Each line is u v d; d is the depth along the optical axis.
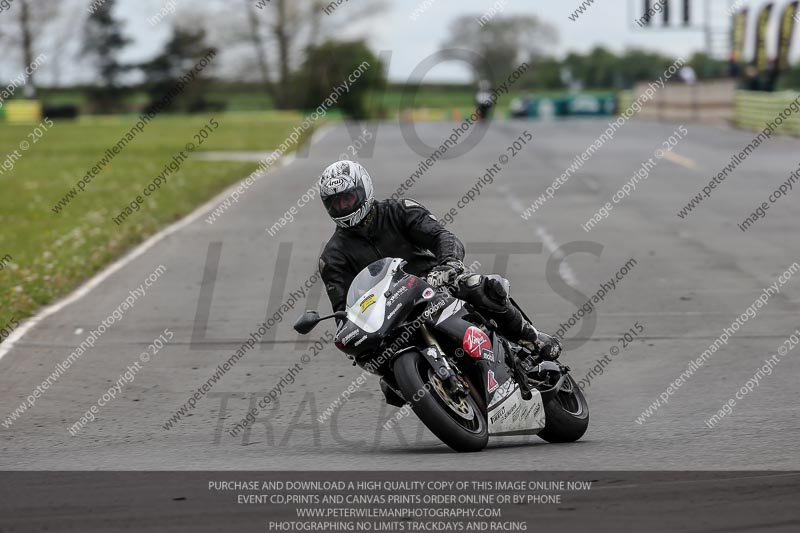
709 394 30.39
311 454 24.58
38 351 37.91
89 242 61.91
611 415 28.53
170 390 32.72
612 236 62.81
